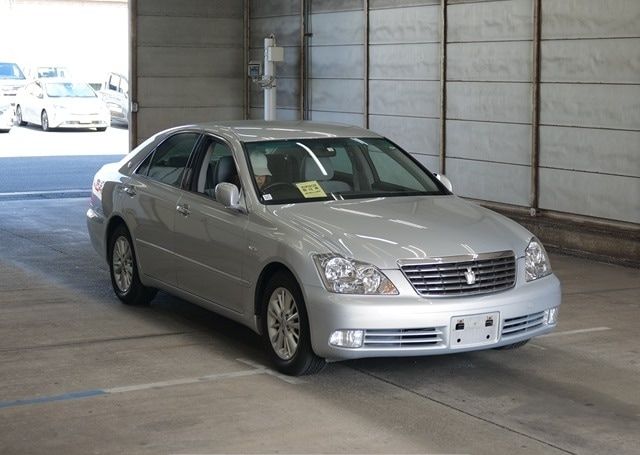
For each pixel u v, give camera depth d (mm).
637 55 11586
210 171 8422
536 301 7289
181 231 8422
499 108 13633
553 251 12555
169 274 8680
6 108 30422
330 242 7078
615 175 12008
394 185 8398
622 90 11812
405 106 15375
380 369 7488
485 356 7867
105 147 26031
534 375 7371
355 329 6797
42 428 6172
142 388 6984
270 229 7453
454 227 7453
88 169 20984
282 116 18266
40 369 7434
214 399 6750
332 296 6848
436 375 7352
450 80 14422
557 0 12578
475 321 6988
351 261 6918
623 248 11664
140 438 6008
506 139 13562
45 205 16125
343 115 16797
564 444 5953
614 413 6539
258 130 8570
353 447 5875
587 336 8477
